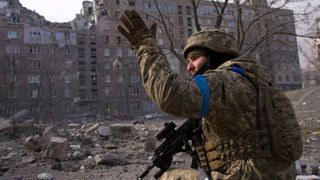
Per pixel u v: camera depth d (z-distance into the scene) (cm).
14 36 7069
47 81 6888
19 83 6762
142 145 1183
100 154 917
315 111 2658
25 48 7106
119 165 841
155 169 729
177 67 3969
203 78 163
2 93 6262
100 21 7856
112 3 7919
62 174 757
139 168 791
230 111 163
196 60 189
